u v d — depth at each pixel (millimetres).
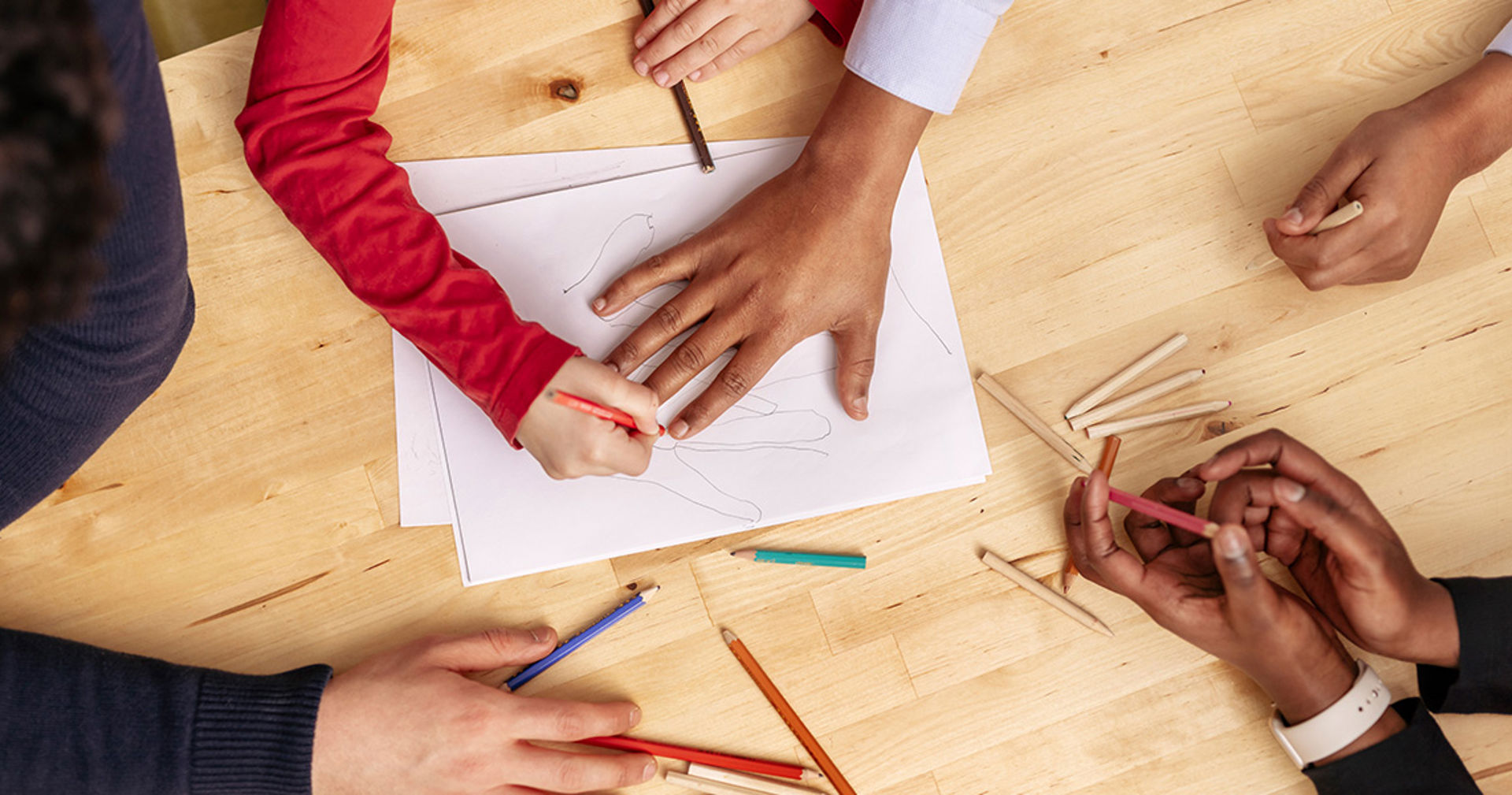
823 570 730
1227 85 764
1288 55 766
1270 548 703
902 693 724
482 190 750
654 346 717
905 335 744
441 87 756
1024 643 725
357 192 675
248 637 724
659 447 726
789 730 722
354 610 727
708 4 727
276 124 669
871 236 715
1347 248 692
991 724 720
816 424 731
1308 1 768
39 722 640
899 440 729
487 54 758
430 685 677
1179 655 720
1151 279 752
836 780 708
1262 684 682
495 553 721
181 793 652
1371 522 664
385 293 679
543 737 685
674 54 744
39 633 684
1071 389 744
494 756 675
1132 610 724
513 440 686
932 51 673
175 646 723
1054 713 720
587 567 730
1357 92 763
